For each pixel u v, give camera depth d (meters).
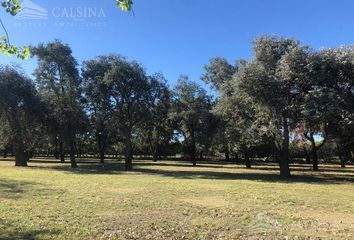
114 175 31.28
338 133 32.62
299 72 29.27
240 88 30.08
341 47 29.59
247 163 52.69
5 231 9.91
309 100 28.52
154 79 43.72
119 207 14.00
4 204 14.12
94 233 9.93
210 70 50.06
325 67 29.00
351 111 28.39
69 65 44.28
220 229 10.71
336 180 29.64
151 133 71.94
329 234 10.21
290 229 10.76
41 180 24.73
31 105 42.69
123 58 42.75
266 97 29.77
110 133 50.53
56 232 9.89
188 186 22.27
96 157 88.12
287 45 31.88
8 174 29.83
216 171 40.97
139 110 42.81
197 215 12.70
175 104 60.91
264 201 16.31
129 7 6.28
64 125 44.38
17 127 43.44
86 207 13.84
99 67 43.12
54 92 44.41
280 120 31.05
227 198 17.08
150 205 14.59
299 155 74.25
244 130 35.75
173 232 10.28
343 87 29.77
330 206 15.14
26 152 48.22
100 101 42.03
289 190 21.06
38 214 12.30
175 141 77.94
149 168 45.25
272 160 75.06
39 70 44.09
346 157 53.69
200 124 57.00
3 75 42.09
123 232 10.15
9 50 7.39
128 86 42.16
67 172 34.19
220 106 34.88
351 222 11.94
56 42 44.31
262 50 31.97
